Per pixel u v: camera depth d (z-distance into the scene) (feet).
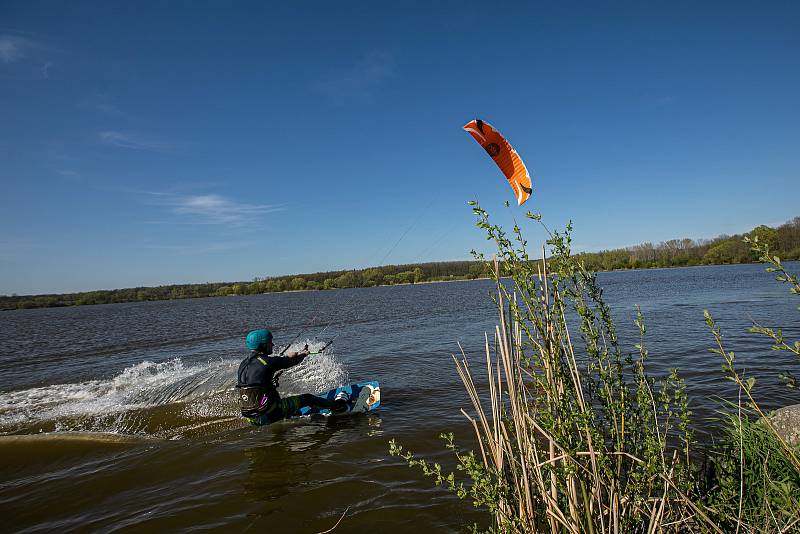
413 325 64.54
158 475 16.87
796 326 41.16
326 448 18.71
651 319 52.31
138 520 13.57
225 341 61.05
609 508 7.65
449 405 23.71
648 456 8.43
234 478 16.24
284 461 17.54
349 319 81.35
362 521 12.73
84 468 17.76
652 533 8.01
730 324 44.98
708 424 16.58
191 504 14.40
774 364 26.58
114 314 163.84
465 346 43.37
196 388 30.32
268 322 87.35
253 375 21.70
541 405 8.55
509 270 8.29
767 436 11.19
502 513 8.10
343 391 24.30
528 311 8.24
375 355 41.01
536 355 8.39
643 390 9.33
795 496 9.19
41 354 56.44
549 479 8.52
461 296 138.82
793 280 6.94
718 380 23.67
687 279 156.97
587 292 9.23
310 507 13.78
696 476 11.47
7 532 13.34
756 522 8.87
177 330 80.74
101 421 23.94
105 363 46.78
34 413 25.98
